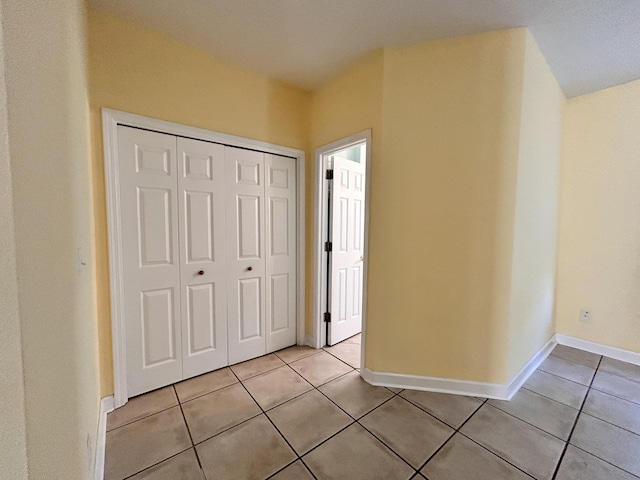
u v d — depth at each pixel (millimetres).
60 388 689
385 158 1925
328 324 2682
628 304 2383
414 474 1273
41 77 623
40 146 604
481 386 1867
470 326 1865
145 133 1791
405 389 1951
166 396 1849
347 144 2199
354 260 2896
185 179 1961
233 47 1917
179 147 1926
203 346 2113
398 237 1940
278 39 1824
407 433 1524
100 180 1640
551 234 2436
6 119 434
